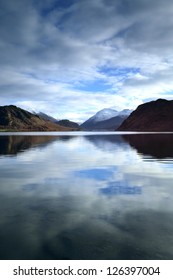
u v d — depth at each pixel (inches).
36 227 339.3
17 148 1556.3
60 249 282.0
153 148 1523.1
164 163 897.5
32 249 282.0
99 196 478.6
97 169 773.3
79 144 1924.2
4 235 315.9
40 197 473.7
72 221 358.9
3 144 1935.3
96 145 1806.1
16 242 297.9
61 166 832.9
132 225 343.9
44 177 650.2
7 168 794.2
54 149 1482.5
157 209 406.0
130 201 447.2
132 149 1460.4
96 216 377.4
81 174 691.4
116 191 513.0
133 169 772.6
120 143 2015.3
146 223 350.3
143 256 268.1
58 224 349.1
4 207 418.3
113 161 954.1
